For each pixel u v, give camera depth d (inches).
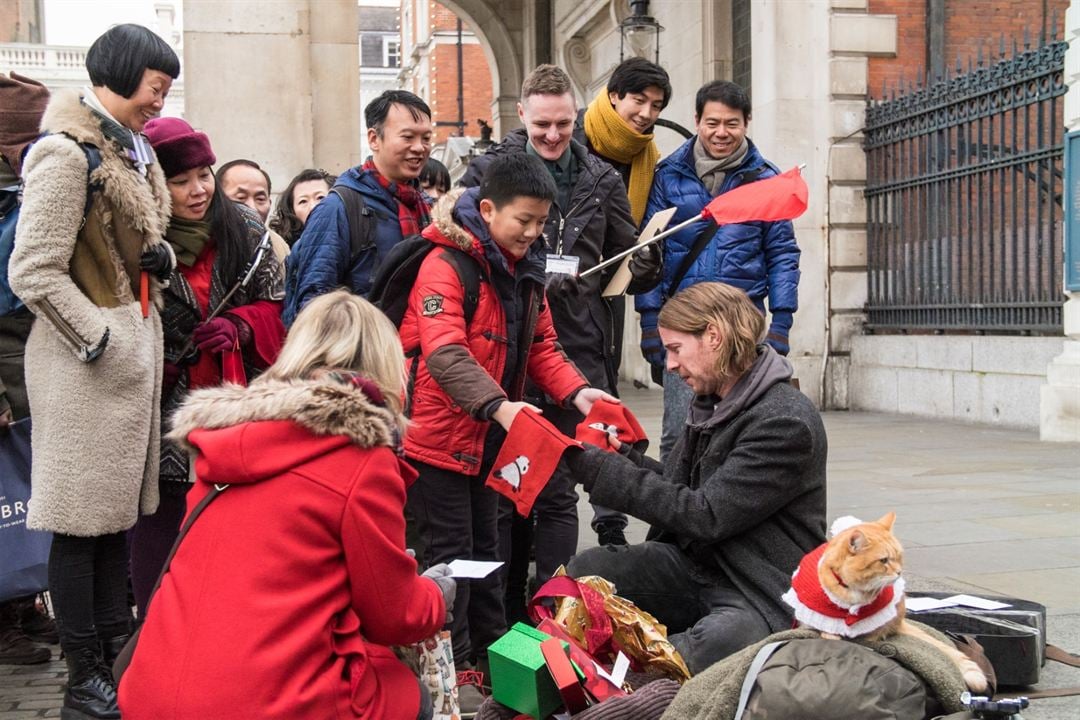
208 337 156.5
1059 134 468.1
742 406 129.2
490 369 147.6
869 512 253.0
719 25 592.1
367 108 174.6
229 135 409.4
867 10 498.9
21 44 1512.1
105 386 140.0
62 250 135.4
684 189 213.0
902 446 372.2
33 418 141.9
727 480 126.6
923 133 457.1
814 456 127.0
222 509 96.0
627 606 125.0
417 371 145.8
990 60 423.5
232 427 95.9
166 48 144.1
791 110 499.5
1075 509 251.6
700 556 135.6
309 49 418.0
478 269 144.9
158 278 147.9
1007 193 437.1
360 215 169.0
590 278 183.0
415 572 100.9
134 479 142.9
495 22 901.8
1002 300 418.6
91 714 141.9
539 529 170.7
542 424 131.2
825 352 504.7
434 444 145.3
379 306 147.8
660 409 531.5
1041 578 190.1
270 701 91.0
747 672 102.7
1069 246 367.9
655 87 199.6
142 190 142.3
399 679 103.5
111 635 150.5
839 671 98.6
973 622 137.9
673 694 113.0
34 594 163.0
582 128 208.5
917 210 464.4
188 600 94.0
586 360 184.1
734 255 211.2
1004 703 99.3
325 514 94.3
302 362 100.3
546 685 112.7
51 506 138.5
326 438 95.6
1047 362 398.0
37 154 136.3
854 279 503.5
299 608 93.3
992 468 317.4
